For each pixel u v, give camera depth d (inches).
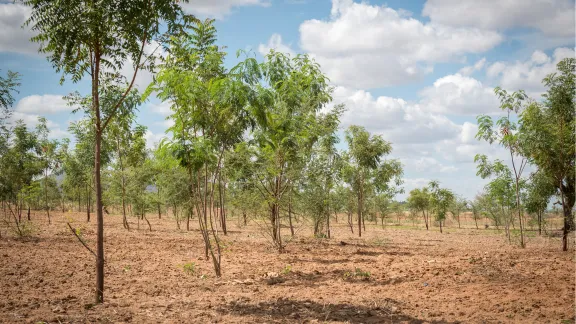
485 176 899.4
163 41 335.0
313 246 787.4
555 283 354.9
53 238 773.3
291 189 709.9
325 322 265.0
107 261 535.5
